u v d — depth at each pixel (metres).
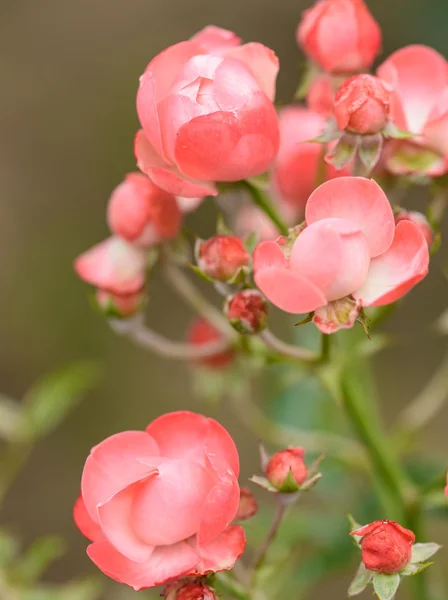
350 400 0.90
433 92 0.88
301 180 0.92
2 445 1.29
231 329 0.91
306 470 0.85
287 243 0.83
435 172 0.87
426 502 0.90
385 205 0.83
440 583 0.96
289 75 1.54
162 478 0.82
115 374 1.48
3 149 1.61
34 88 1.64
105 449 0.83
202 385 0.98
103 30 1.66
